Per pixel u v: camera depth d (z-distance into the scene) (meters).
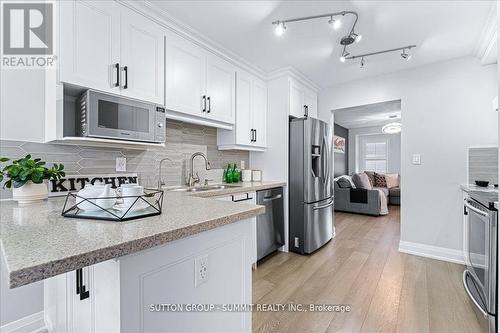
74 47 1.42
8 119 1.43
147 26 1.81
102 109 1.51
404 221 2.96
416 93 2.93
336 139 7.01
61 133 1.42
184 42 2.11
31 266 0.46
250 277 1.10
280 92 3.10
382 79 3.18
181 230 0.74
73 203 1.22
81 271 0.86
